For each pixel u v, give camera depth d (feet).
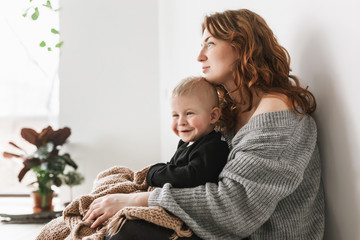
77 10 11.42
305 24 3.74
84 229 3.59
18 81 12.10
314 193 3.60
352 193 3.18
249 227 3.23
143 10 11.44
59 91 11.29
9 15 11.94
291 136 3.43
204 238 3.25
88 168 11.16
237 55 3.89
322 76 3.51
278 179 3.27
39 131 12.23
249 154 3.32
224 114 4.38
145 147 11.19
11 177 12.28
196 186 3.56
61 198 10.97
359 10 2.85
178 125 3.93
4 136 12.19
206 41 4.04
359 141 3.00
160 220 3.18
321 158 3.70
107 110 11.26
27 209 10.46
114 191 4.19
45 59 12.03
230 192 3.25
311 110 3.69
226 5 6.11
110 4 11.43
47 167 9.32
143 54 11.35
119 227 3.20
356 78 2.96
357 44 2.91
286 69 3.90
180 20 8.69
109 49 11.35
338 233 3.48
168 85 9.89
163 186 3.48
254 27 3.89
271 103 3.59
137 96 11.27
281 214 3.58
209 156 3.63
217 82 4.09
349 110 3.11
